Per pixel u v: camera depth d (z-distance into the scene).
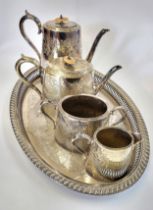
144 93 0.78
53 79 0.58
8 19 1.08
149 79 0.85
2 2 1.10
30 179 0.50
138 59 0.96
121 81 0.83
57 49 0.67
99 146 0.45
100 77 0.73
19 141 0.52
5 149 0.55
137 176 0.48
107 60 0.94
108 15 1.15
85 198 0.47
